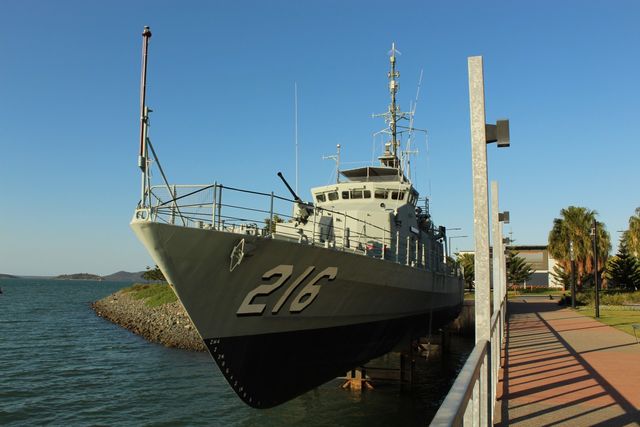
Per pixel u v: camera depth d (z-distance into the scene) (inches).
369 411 661.3
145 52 359.6
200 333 381.4
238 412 671.8
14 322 1754.4
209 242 353.4
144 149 354.0
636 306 1253.7
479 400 168.7
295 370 466.0
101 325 1724.9
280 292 418.6
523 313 1059.9
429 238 845.8
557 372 388.2
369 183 704.4
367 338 570.3
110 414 668.7
